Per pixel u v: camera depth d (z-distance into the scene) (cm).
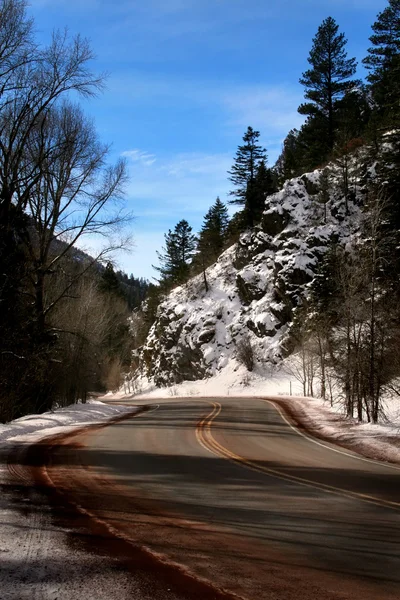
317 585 498
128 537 643
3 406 2186
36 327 2506
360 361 2425
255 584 497
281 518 759
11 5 1978
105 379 7481
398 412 2555
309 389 4594
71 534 644
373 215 2483
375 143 5384
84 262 3192
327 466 1272
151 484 1000
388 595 476
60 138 2509
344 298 2712
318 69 6931
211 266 8312
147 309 9669
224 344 6556
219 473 1134
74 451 1448
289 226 6431
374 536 669
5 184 2200
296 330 5291
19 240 2495
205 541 637
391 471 1217
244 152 7981
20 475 1049
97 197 2603
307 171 7450
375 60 5678
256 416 2783
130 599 448
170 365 7175
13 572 500
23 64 2084
